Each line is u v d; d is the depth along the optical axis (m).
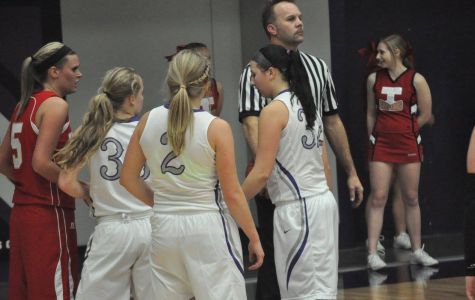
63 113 9.36
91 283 9.05
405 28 18.36
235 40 18.45
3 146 9.98
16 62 16.48
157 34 18.02
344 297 12.96
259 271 10.38
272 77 8.72
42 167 9.21
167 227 7.73
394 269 15.13
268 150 8.47
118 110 9.10
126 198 9.04
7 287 14.59
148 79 18.00
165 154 7.71
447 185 18.83
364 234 18.02
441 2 18.59
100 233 9.09
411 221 15.46
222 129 7.63
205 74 7.74
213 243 7.68
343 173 17.22
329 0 16.97
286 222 8.80
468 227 6.76
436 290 13.13
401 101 15.14
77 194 9.09
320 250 8.76
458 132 18.84
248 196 8.49
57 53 9.67
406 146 15.16
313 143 8.79
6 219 16.58
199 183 7.68
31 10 16.53
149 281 9.11
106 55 17.70
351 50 18.00
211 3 18.31
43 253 9.45
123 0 17.78
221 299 7.69
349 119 17.97
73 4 17.42
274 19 10.14
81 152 8.91
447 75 18.72
